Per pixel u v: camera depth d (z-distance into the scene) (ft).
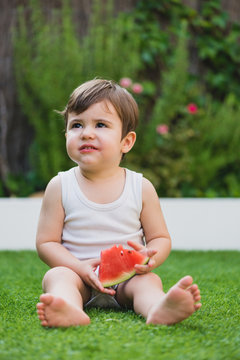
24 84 18.07
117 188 7.16
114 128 7.04
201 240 15.19
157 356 4.45
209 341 4.92
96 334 5.11
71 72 17.01
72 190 7.10
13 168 18.71
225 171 19.24
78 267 6.51
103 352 4.54
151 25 19.34
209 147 18.28
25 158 18.81
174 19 19.75
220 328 5.51
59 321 5.38
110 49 17.20
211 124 18.26
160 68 19.58
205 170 17.92
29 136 18.79
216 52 19.80
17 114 18.61
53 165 16.96
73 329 5.30
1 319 5.99
